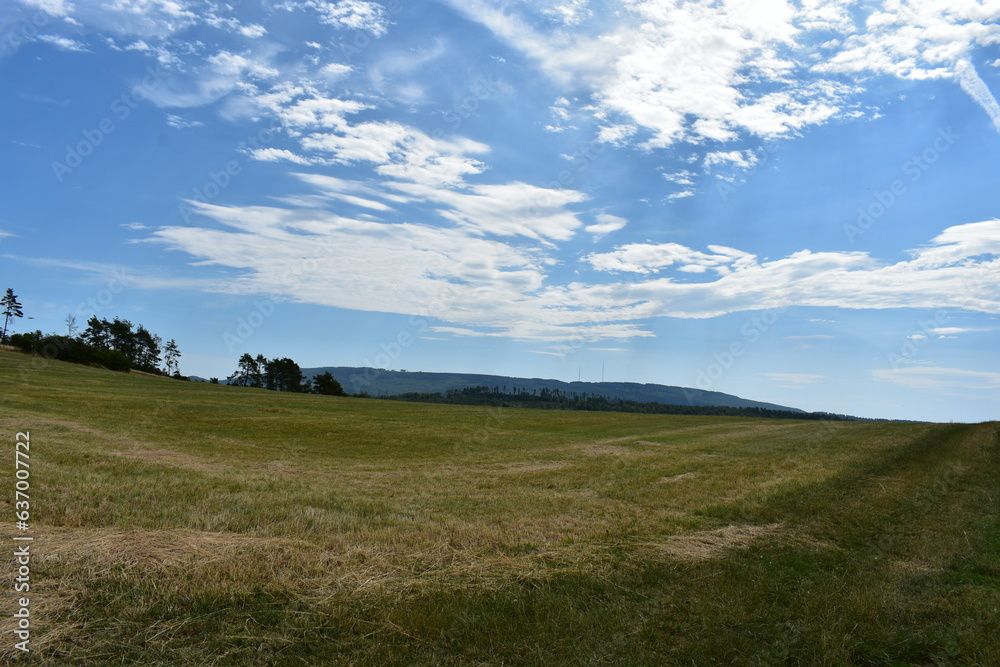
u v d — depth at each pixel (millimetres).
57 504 9859
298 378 116750
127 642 5406
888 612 6633
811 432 35719
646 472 18828
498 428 37594
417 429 35000
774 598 7023
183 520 9711
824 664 5414
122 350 111812
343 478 16781
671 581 7688
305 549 8336
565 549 9164
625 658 5492
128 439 22562
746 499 13633
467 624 6051
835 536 10109
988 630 6164
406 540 9203
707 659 5492
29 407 30391
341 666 5168
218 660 5191
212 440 25016
